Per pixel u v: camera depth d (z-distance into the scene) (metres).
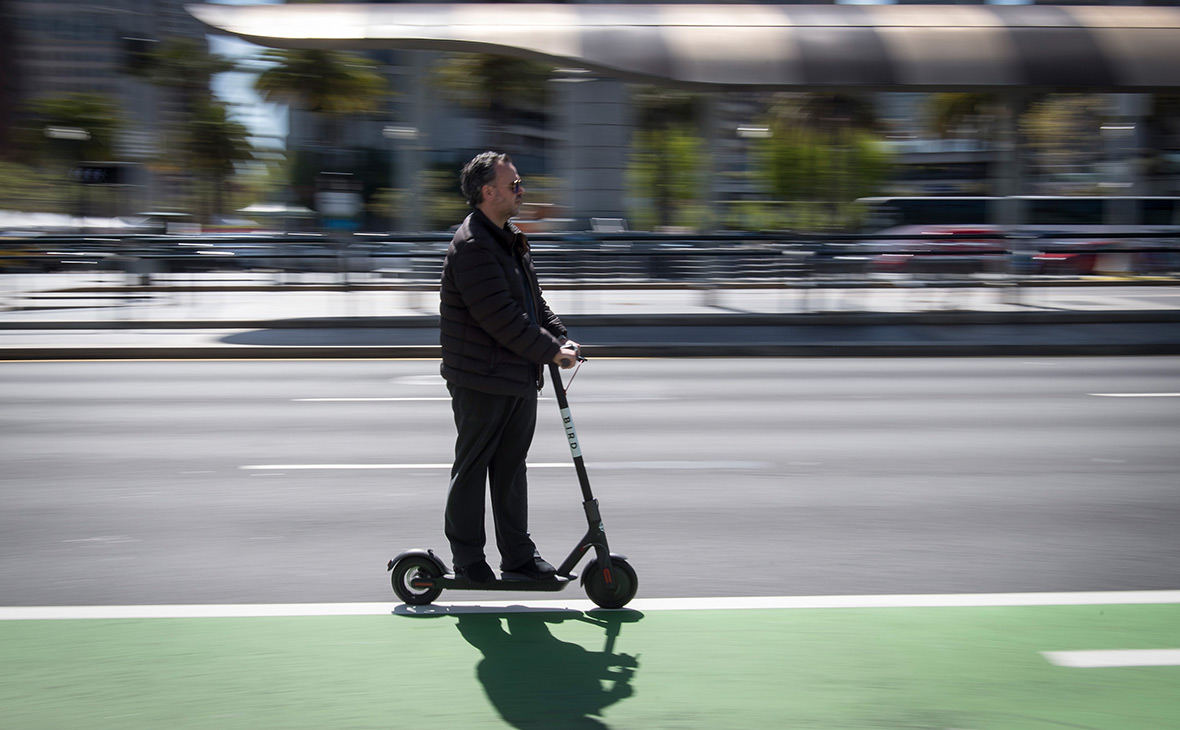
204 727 3.32
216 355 13.02
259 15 18.62
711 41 18.11
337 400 9.71
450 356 4.22
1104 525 5.64
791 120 33.78
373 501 6.11
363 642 4.01
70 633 4.09
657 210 37.28
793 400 9.73
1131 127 29.58
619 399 9.76
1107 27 18.53
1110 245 16.86
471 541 4.41
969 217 31.17
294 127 47.62
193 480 6.62
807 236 16.42
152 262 18.19
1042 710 3.44
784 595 4.54
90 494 6.27
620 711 3.43
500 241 4.22
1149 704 3.48
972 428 8.38
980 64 17.88
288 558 5.07
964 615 4.29
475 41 17.95
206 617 4.27
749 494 6.28
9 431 8.22
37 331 15.38
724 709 3.45
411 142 22.23
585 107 27.92
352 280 16.95
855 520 5.73
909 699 3.52
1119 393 10.21
